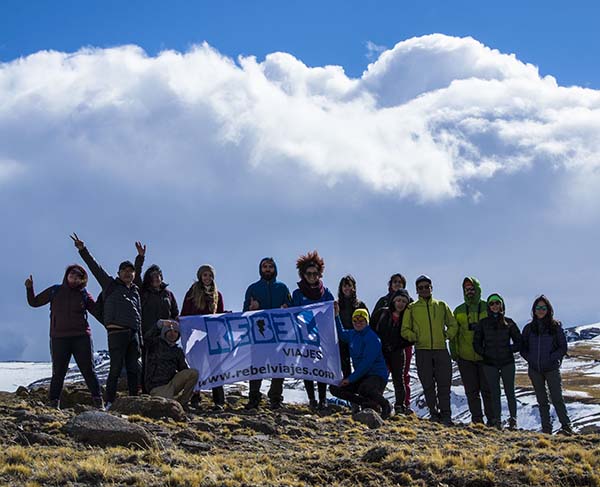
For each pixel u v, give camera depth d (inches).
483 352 761.0
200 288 752.3
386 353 776.3
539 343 749.9
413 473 504.4
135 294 684.7
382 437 636.1
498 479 494.9
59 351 665.6
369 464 522.6
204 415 675.4
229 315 753.6
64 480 457.1
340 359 772.0
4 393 887.1
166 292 727.1
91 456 501.0
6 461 482.3
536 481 491.2
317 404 784.9
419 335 761.0
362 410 717.3
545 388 751.1
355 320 733.9
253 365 745.6
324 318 764.6
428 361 759.1
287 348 753.6
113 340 669.3
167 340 697.0
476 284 781.9
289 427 641.6
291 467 512.1
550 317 752.3
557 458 532.1
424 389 759.7
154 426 588.4
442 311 764.6
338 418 705.0
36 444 527.8
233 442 583.5
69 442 535.8
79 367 668.7
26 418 583.8
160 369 693.9
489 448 580.7
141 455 512.1
